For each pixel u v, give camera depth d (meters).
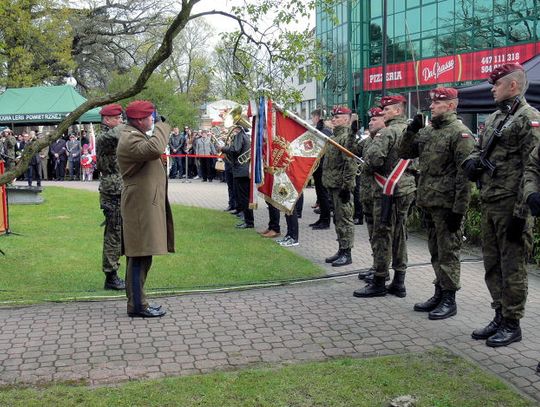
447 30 27.66
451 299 5.51
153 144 5.07
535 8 24.09
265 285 6.68
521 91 4.59
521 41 24.77
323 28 23.16
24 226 10.73
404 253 6.21
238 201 11.70
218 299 6.16
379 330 5.16
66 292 6.43
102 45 35.88
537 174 4.14
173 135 22.16
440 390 3.86
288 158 8.36
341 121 7.78
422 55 28.83
